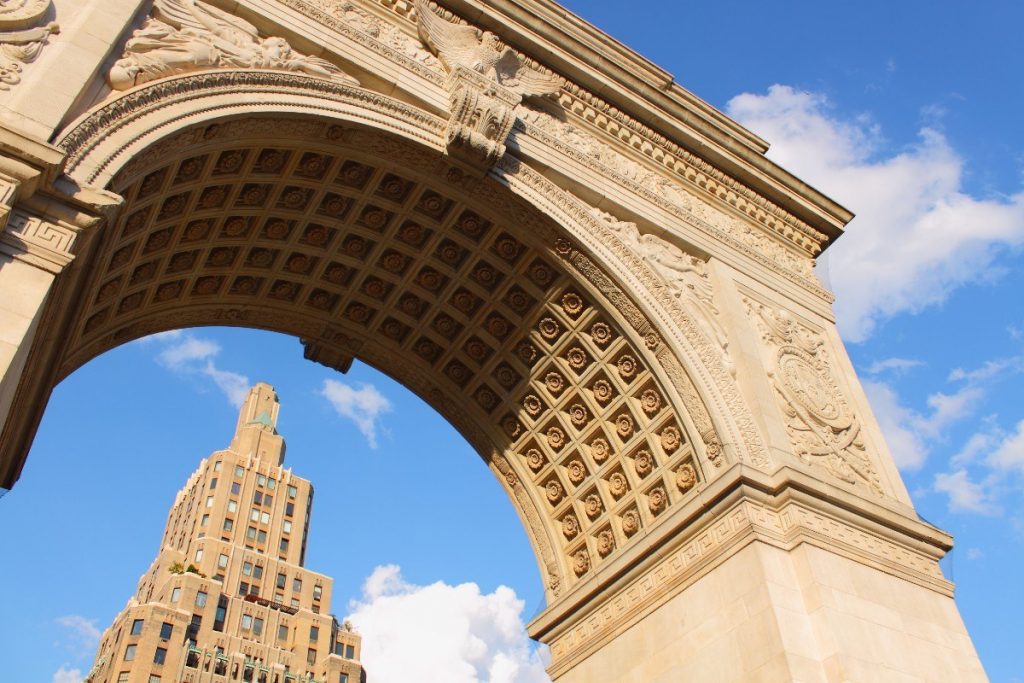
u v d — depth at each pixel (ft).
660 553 52.54
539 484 64.69
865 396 62.95
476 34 58.59
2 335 29.45
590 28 65.41
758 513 48.49
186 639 255.50
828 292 70.28
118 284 49.49
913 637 46.70
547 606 61.21
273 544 325.83
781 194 71.56
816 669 42.83
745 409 53.83
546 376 62.69
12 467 45.42
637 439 57.98
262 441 377.30
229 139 45.42
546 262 57.93
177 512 350.43
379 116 50.14
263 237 55.47
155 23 43.83
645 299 55.72
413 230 58.29
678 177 67.26
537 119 60.39
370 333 64.49
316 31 50.34
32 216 33.24
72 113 37.40
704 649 47.03
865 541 50.31
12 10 38.34
